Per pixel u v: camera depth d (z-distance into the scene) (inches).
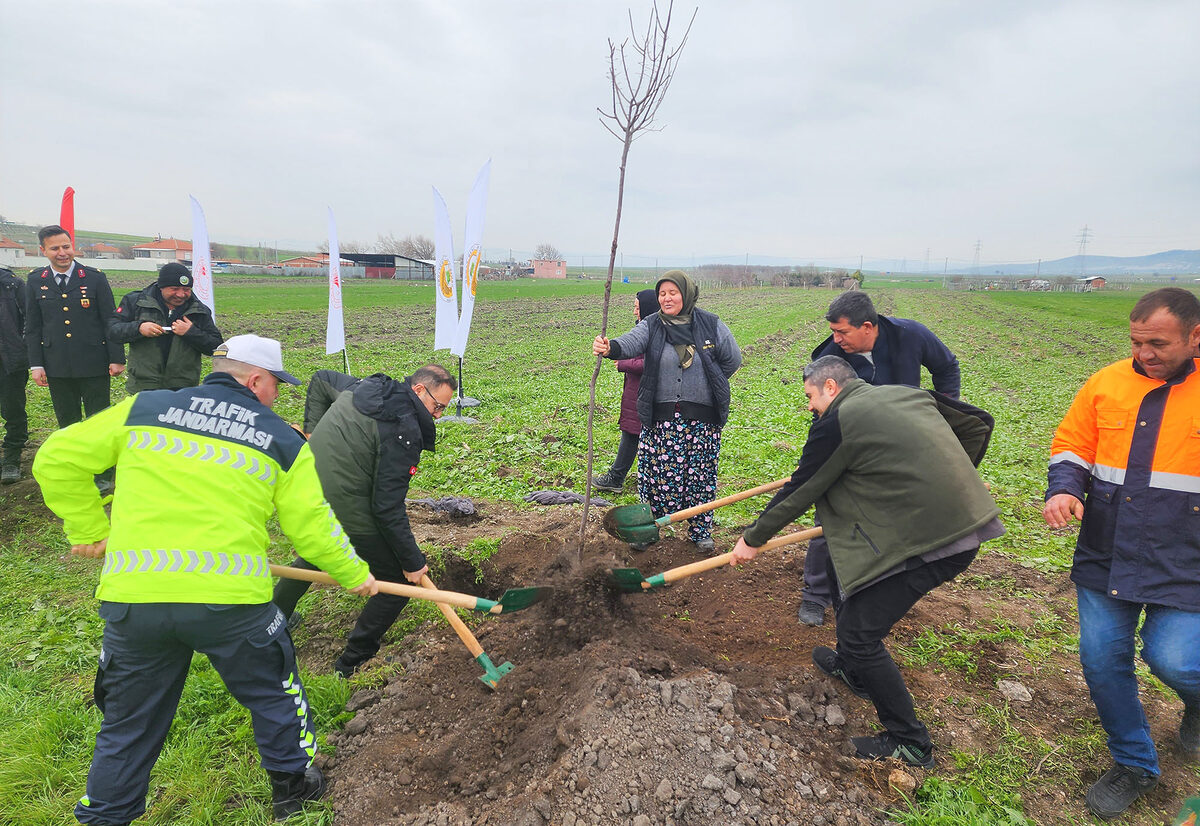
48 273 275.1
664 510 226.2
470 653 173.5
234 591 108.2
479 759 137.0
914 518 126.3
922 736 134.8
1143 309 117.6
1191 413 117.1
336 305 410.0
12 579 213.5
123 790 110.8
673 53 169.0
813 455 135.0
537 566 214.4
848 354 176.4
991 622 189.5
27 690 160.1
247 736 144.2
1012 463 364.2
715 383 215.5
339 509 149.6
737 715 135.7
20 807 127.8
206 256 381.7
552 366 704.4
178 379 259.1
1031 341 1043.9
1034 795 131.2
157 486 106.7
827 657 164.7
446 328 446.6
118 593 104.5
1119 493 123.6
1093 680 127.3
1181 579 117.8
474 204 408.8
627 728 128.0
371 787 130.6
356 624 169.3
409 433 148.8
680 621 191.8
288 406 456.1
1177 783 132.6
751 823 116.5
